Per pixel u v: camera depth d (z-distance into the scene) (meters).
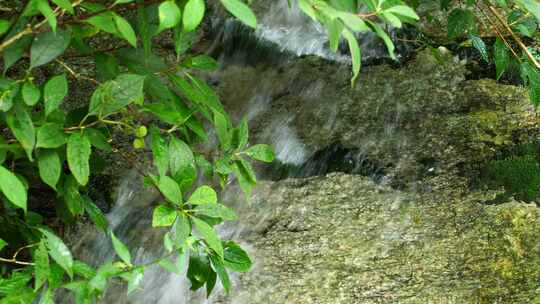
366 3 1.56
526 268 2.59
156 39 3.99
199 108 1.91
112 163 3.27
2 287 1.68
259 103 3.70
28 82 1.67
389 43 1.52
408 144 3.26
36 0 1.48
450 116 3.37
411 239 2.79
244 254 1.94
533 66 2.29
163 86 1.90
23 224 2.26
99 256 2.98
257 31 4.11
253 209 3.05
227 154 1.94
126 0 1.60
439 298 2.51
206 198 1.71
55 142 1.72
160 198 3.15
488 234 2.75
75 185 2.15
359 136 3.35
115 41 3.79
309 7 1.40
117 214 3.11
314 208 3.01
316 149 3.31
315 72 3.82
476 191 2.97
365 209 2.97
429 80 3.60
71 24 1.74
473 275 2.59
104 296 2.80
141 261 2.92
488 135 3.23
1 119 1.75
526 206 2.85
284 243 2.84
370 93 3.59
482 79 3.55
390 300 2.53
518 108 3.36
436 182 3.04
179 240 1.69
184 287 2.75
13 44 1.67
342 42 3.90
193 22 1.41
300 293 2.60
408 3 3.56
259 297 2.61
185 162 1.84
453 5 3.88
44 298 1.69
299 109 3.59
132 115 1.98
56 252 1.69
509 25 2.28
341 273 2.67
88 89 3.49
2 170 1.50
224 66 4.01
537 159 3.06
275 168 3.31
